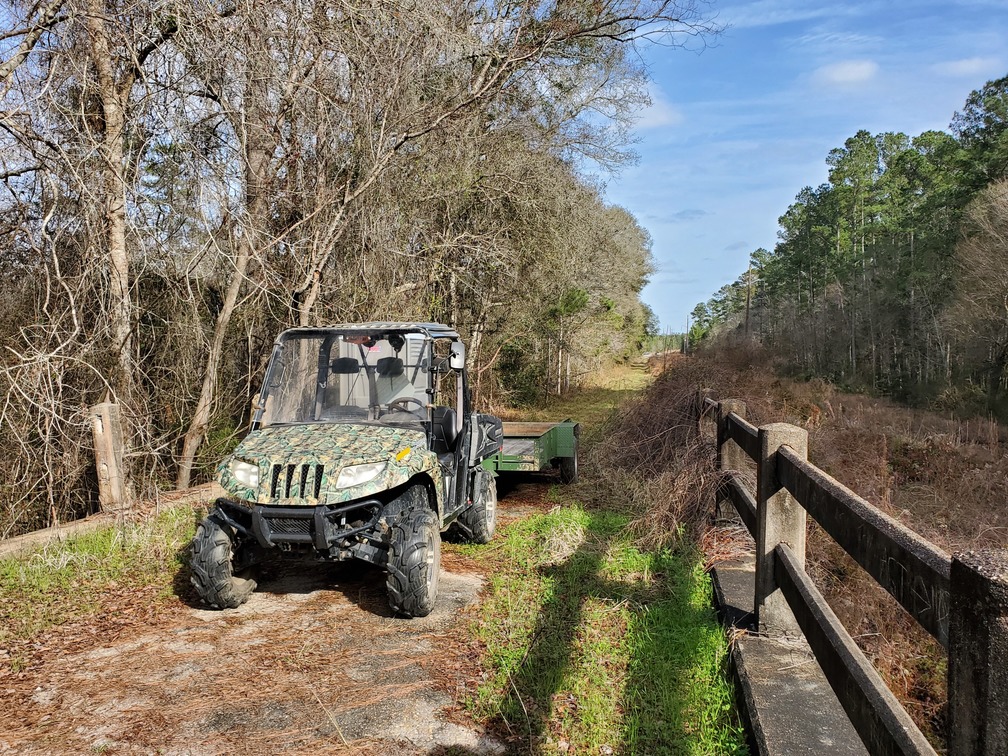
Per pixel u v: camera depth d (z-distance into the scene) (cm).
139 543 693
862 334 4600
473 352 2047
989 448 1559
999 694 155
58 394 732
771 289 8025
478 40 1270
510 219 1820
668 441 1041
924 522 728
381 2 1022
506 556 703
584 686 416
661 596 560
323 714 399
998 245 3012
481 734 379
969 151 3941
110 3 841
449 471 643
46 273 759
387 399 604
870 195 6216
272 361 622
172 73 889
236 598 557
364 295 1230
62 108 769
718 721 379
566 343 2761
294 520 512
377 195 1215
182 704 412
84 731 384
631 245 3641
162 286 1048
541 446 989
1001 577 156
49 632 518
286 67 1014
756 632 446
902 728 233
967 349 3188
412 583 520
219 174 884
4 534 742
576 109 1858
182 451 1073
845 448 988
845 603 508
